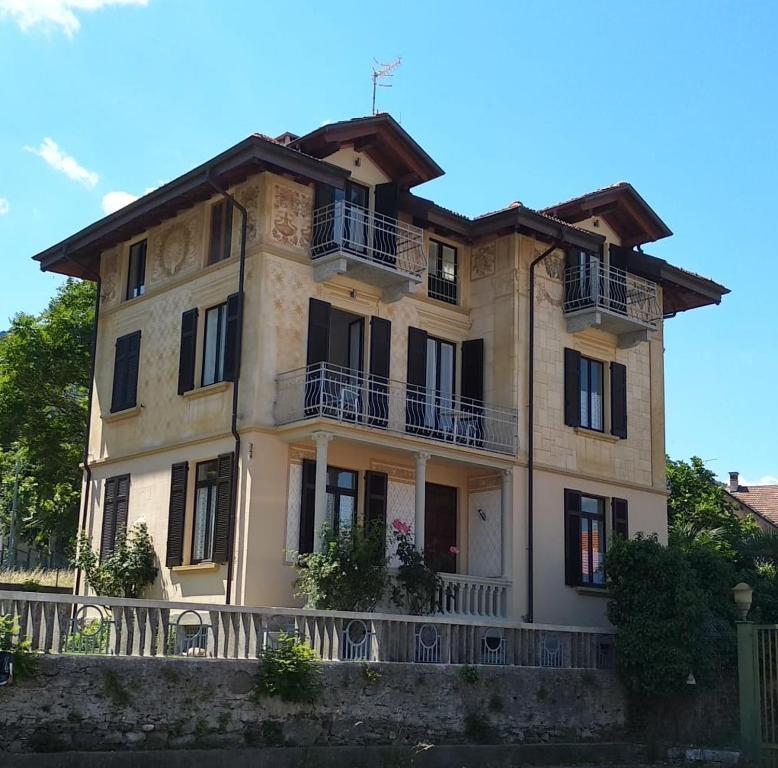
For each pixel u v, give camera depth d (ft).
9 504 162.61
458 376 87.35
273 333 73.97
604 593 86.17
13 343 119.14
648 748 68.13
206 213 81.05
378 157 81.66
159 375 82.28
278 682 52.54
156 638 51.57
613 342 93.04
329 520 76.02
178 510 76.59
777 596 84.23
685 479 141.79
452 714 60.03
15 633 46.01
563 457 86.48
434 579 72.54
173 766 48.26
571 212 91.40
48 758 44.88
